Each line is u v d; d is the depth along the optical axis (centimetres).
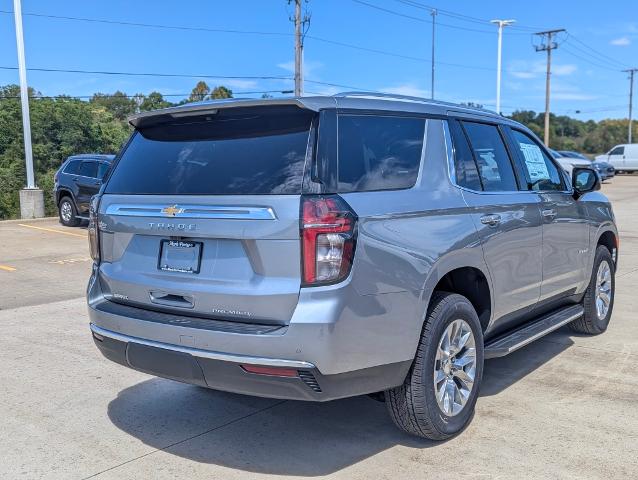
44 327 707
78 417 460
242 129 377
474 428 428
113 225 405
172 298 373
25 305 817
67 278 998
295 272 333
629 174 4572
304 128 357
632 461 380
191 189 372
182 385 523
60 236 1499
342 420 447
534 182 528
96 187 1596
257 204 341
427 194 399
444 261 390
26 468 383
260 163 357
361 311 341
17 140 4403
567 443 404
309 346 327
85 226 1717
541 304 528
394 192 377
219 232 349
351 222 338
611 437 412
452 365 409
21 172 4053
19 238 1464
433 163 416
